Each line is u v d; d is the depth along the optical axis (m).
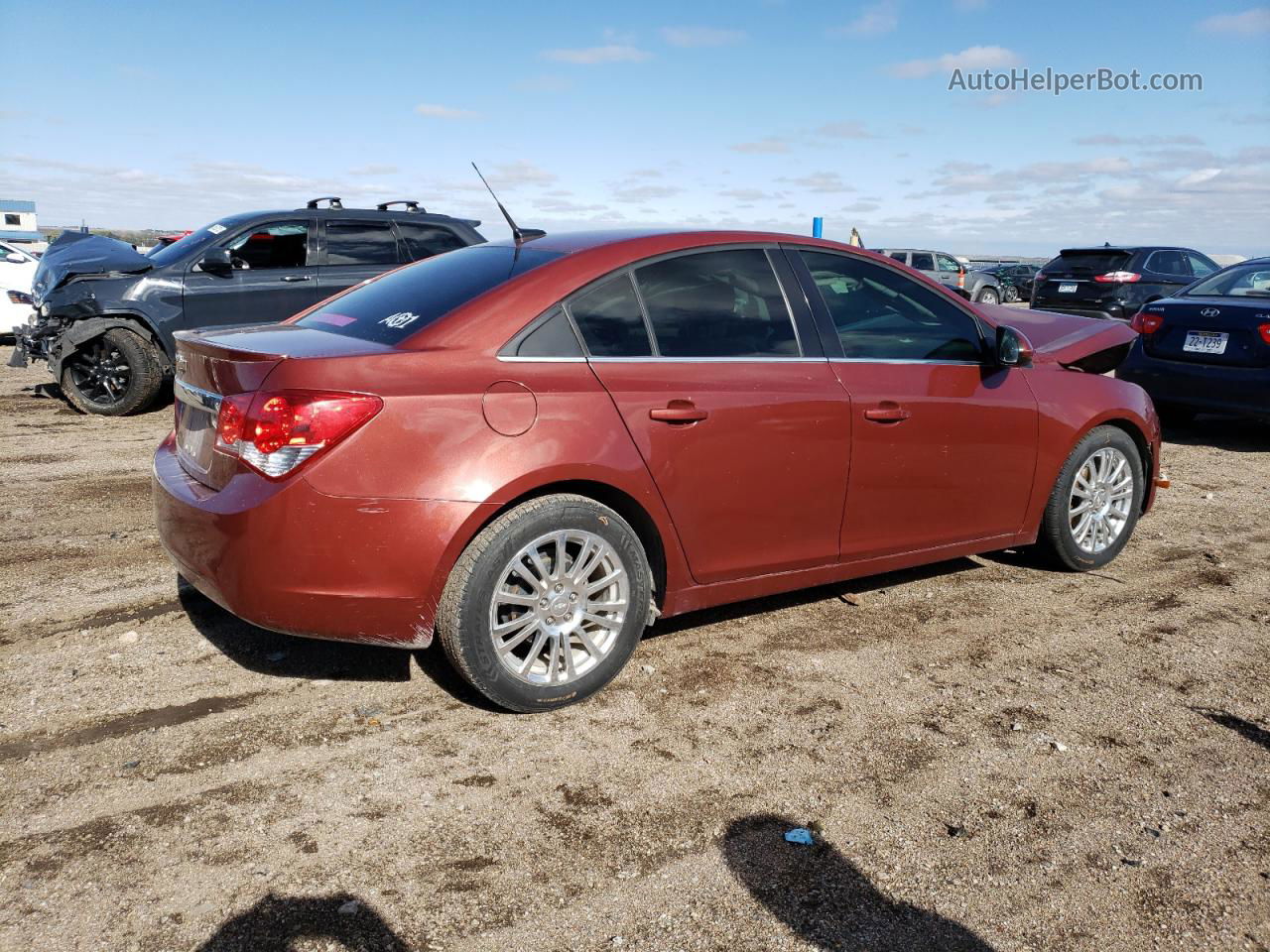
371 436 2.83
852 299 3.92
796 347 3.70
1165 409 8.87
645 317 3.40
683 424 3.33
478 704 3.28
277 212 8.80
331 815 2.61
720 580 3.57
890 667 3.66
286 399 2.81
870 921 2.27
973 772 2.94
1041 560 4.86
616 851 2.50
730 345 3.54
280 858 2.43
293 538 2.80
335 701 3.26
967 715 3.30
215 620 3.90
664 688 3.43
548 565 3.17
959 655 3.79
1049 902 2.35
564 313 3.24
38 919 2.18
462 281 3.46
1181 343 8.02
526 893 2.33
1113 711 3.36
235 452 2.89
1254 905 2.36
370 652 3.65
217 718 3.12
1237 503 6.25
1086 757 3.04
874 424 3.79
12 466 6.36
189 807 2.63
